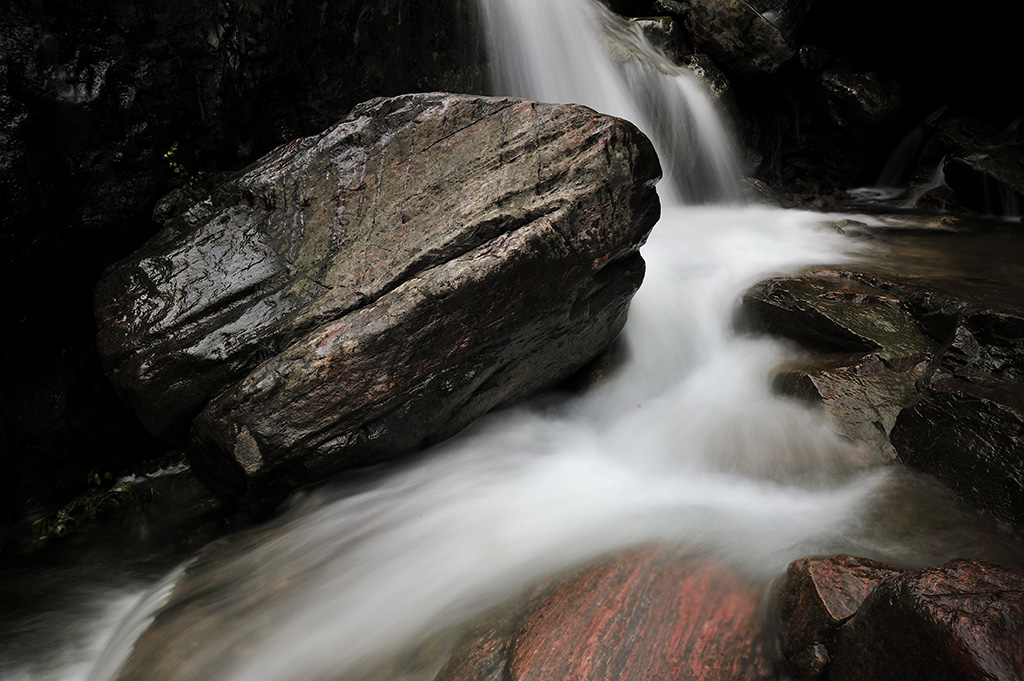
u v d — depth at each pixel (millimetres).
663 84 10930
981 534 4398
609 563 4266
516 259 5145
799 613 3559
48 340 6047
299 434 5211
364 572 4770
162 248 5902
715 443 5676
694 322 7273
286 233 5816
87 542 6012
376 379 5164
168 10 6180
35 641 4930
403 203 5652
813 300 6562
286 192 5941
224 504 6355
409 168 5785
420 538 5000
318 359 5148
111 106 6008
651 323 7082
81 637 4973
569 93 10102
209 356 5363
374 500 5492
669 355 7039
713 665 3559
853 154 13133
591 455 6012
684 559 4270
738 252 8758
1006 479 4496
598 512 5074
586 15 10617
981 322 5641
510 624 3986
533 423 6348
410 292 5133
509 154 5535
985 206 11062
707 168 11492
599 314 5938
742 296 7164
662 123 10859
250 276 5664
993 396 4867
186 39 6332
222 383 5422
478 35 9039
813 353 6453
